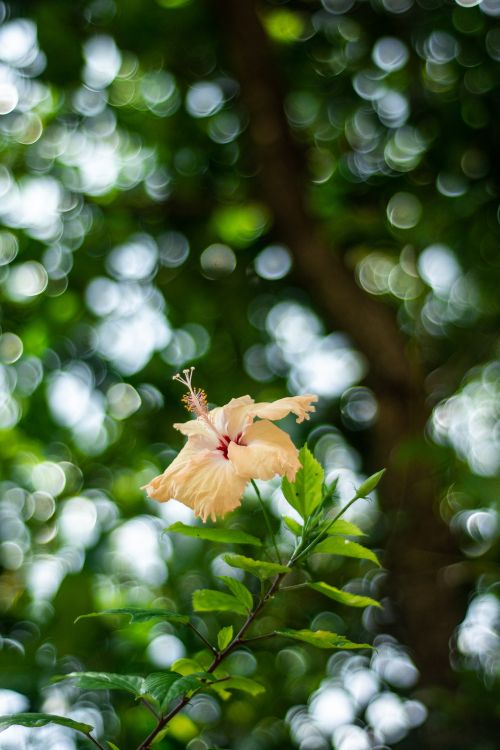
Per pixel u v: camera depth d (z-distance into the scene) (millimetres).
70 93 6316
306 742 5641
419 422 6395
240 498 2201
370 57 6312
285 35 6336
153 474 6543
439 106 6234
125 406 6680
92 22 6102
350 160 6582
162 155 6598
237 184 6652
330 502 2383
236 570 5953
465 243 6504
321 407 6793
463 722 5395
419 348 6848
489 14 6031
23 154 6406
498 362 6750
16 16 6008
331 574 6223
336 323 6527
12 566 6148
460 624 6258
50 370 6613
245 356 6875
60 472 6582
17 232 6426
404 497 6246
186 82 6449
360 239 6754
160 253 6785
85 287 6578
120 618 5246
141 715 4547
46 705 4664
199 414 2500
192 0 6016
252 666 5715
